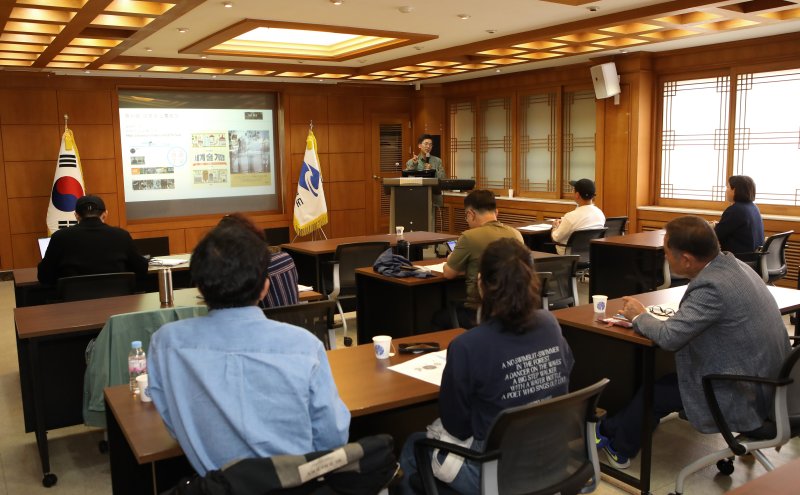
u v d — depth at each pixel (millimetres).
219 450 1460
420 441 1909
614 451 3074
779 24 6051
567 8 5430
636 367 3057
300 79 9609
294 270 3084
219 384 1459
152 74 8633
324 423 1497
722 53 7227
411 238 6211
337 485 1494
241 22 5707
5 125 8133
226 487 1368
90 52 6867
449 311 4328
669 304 3299
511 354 1916
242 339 1489
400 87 10844
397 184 7508
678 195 7938
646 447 2822
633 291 5836
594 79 7957
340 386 2242
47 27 5617
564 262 4254
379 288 4750
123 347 2873
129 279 4059
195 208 9578
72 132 8469
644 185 8125
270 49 7656
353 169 10625
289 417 1458
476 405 1937
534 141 9523
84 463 3389
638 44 7156
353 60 8195
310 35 7344
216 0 5008
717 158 7520
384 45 7215
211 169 9633
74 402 3559
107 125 8711
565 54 7785
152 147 9188
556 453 1918
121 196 8891
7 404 4219
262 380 1459
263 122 9992
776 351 2537
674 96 7848
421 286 4480
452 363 1920
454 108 10805
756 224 5375
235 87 9523
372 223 10898
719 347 2516
